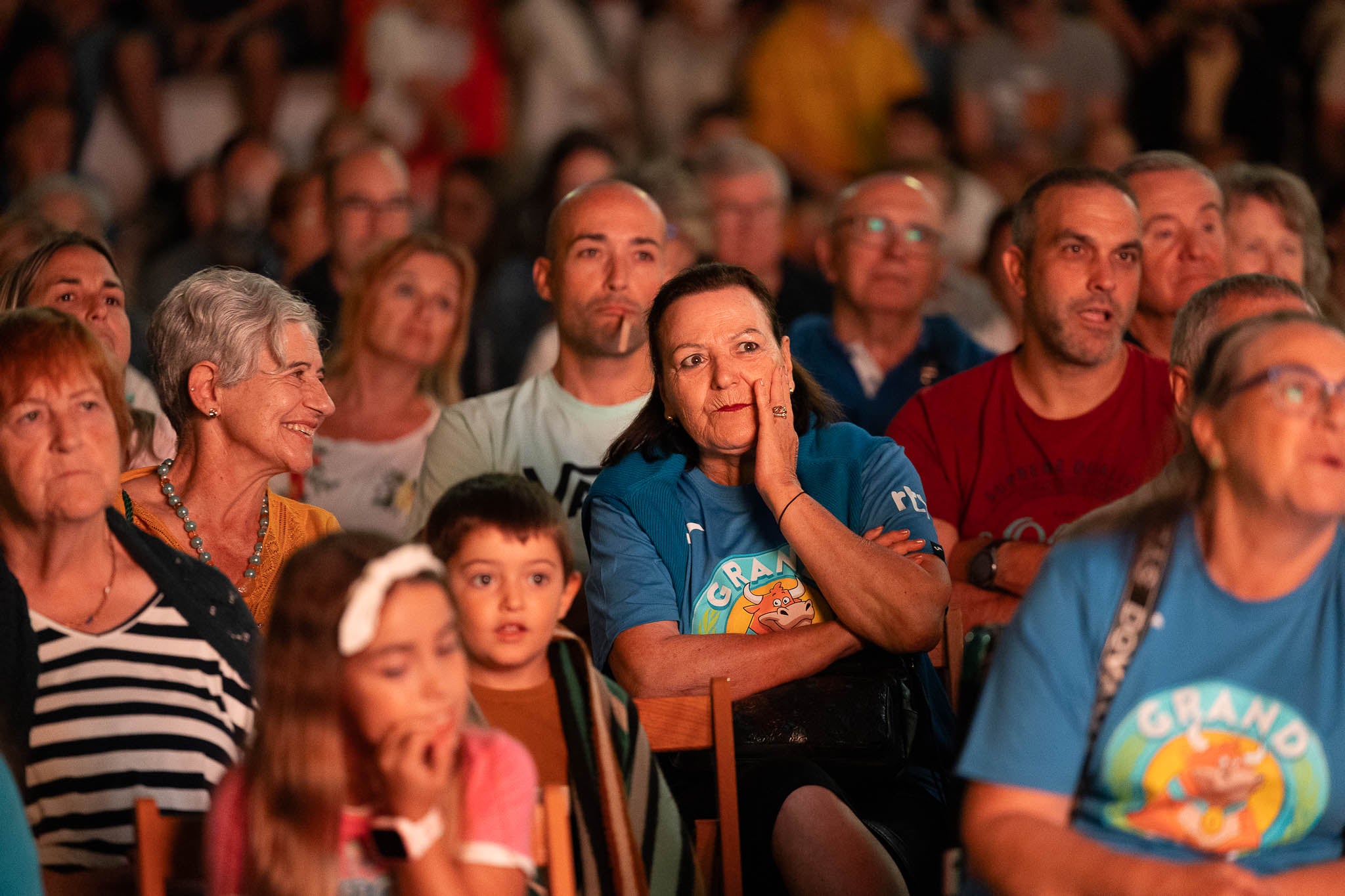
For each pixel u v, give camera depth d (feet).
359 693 15.79
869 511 24.41
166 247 54.54
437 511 20.18
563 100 64.85
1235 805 16.30
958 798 19.26
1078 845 15.64
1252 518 15.93
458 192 51.88
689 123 62.23
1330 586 16.22
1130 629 16.31
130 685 19.21
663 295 24.17
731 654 22.62
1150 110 61.46
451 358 36.42
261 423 23.20
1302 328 16.03
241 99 65.05
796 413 25.14
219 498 23.65
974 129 61.98
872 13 63.87
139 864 16.76
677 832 19.75
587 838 19.26
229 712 19.61
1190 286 30.76
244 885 16.16
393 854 15.84
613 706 20.02
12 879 15.65
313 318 24.20
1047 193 27.71
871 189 35.91
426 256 34.88
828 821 20.63
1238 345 16.22
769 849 20.97
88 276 27.45
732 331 23.48
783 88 63.00
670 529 23.86
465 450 29.84
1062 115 62.08
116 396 19.57
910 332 36.27
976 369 28.84
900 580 22.50
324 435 34.71
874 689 22.47
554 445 29.73
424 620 15.83
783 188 45.60
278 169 52.44
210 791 19.20
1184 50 60.49
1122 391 27.94
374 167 42.47
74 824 18.85
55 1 64.44
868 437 25.21
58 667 19.11
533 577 19.81
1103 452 27.81
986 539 27.48
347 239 42.32
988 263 40.42
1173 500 16.74
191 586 20.04
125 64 62.49
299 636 15.85
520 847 16.61
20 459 18.83
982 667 18.98
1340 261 38.86
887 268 35.29
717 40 65.92
